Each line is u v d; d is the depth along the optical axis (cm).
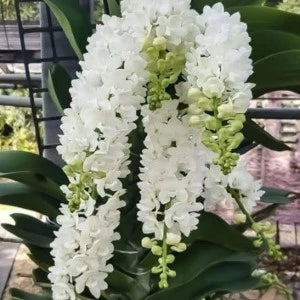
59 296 49
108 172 44
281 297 88
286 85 51
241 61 40
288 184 105
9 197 55
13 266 99
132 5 44
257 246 48
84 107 43
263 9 47
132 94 43
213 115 42
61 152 43
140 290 55
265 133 55
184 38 43
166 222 43
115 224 47
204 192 46
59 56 66
